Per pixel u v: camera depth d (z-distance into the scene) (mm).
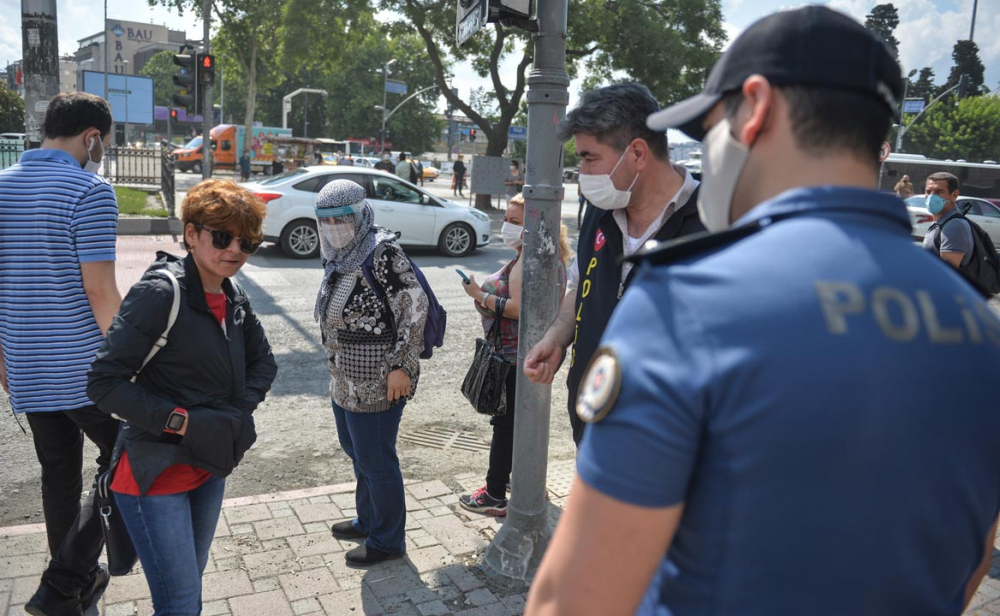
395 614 3037
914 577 869
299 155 43000
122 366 2258
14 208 2703
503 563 3303
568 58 21797
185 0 35625
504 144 23203
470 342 7590
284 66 27797
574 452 5004
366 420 3262
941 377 855
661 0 21203
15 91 42000
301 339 7352
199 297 2373
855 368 815
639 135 2207
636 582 882
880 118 932
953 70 71938
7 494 4098
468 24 3334
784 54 922
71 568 2807
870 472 814
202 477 2430
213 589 3160
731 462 833
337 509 3918
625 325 914
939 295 897
